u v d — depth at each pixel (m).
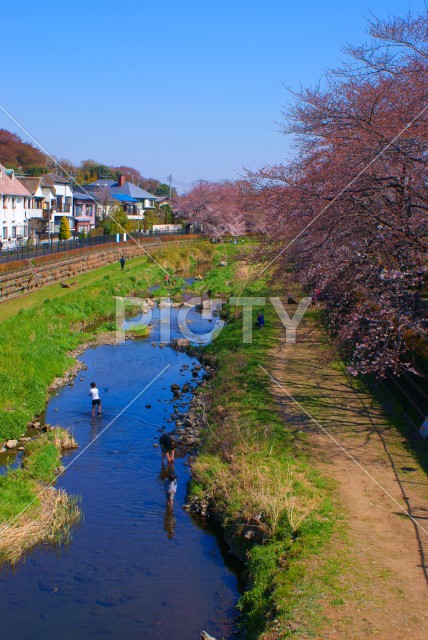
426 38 18.89
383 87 19.22
